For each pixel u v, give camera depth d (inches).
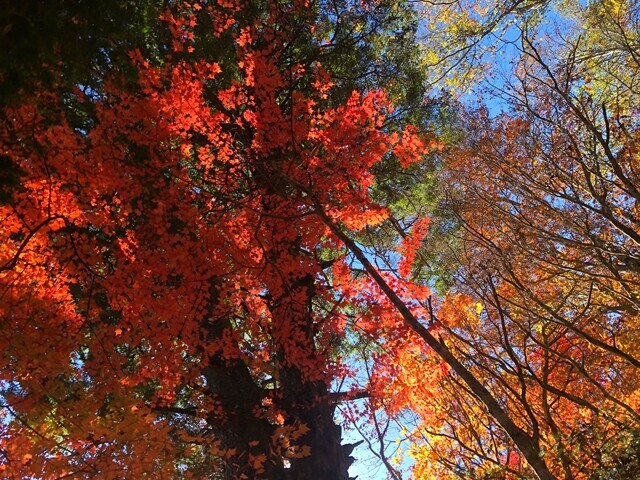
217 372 298.4
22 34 173.0
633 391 370.0
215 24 338.3
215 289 325.4
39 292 292.2
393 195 477.4
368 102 360.8
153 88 317.4
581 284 390.6
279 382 307.9
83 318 305.0
